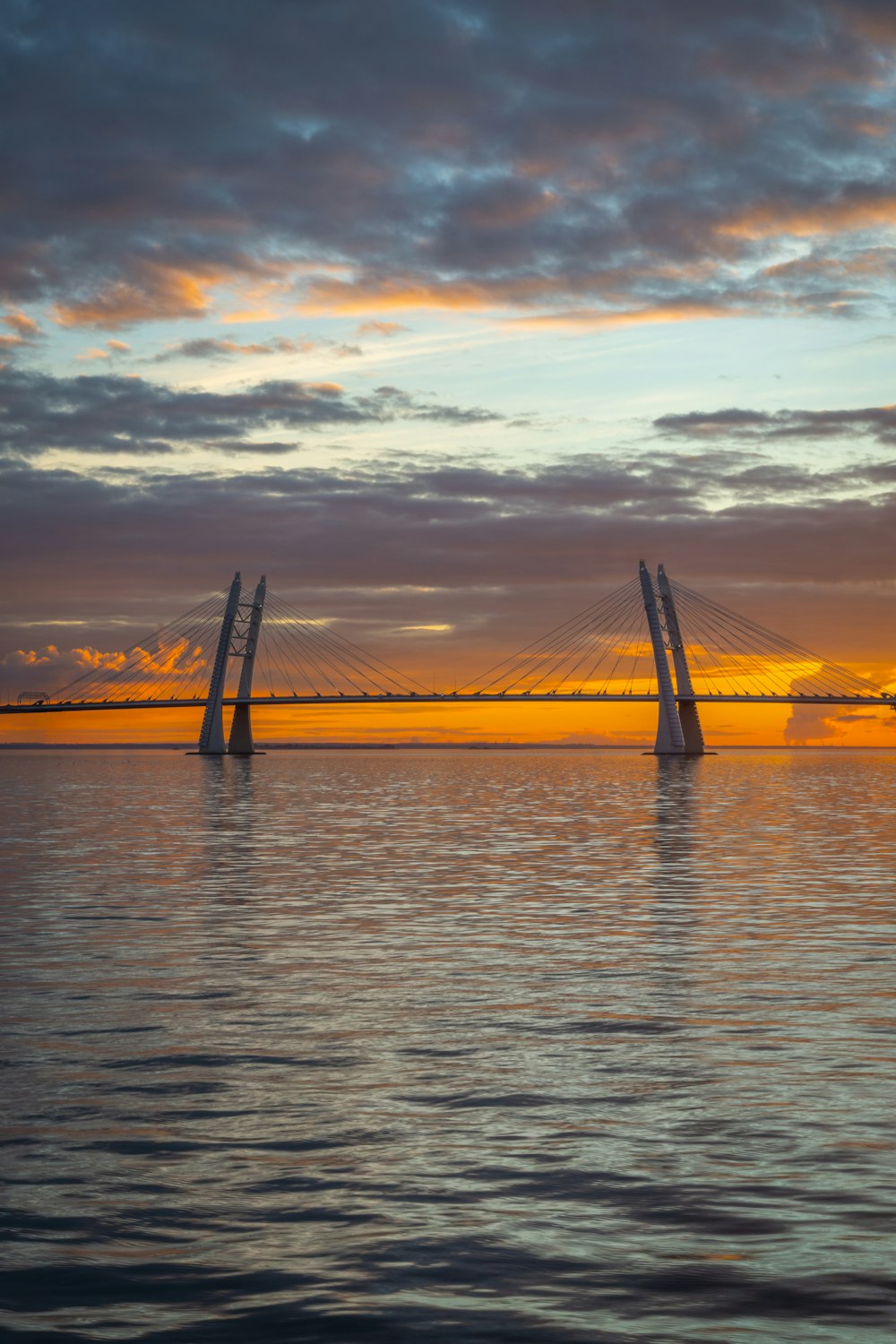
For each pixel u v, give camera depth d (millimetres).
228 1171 10516
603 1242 9016
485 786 117625
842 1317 7848
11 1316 7902
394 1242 9039
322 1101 12578
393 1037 15375
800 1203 9727
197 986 18578
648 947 22391
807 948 22281
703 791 103250
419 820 63406
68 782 128625
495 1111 12242
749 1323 7777
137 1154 10945
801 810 73000
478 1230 9250
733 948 22312
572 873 36156
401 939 23281
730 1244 8969
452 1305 8055
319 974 19641
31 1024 16016
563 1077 13500
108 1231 9242
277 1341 7598
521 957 21312
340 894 30578
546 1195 9938
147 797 92250
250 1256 8812
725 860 40344
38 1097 12703
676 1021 16250
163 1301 8117
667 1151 10992
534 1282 8367
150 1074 13594
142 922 25453
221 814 68938
